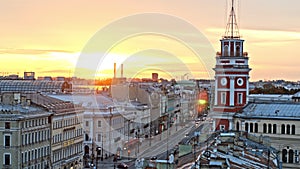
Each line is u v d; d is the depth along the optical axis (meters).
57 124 128.00
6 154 107.81
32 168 113.75
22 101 118.69
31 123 113.62
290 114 114.75
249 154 61.91
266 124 115.50
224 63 130.25
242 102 128.88
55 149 126.50
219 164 45.31
